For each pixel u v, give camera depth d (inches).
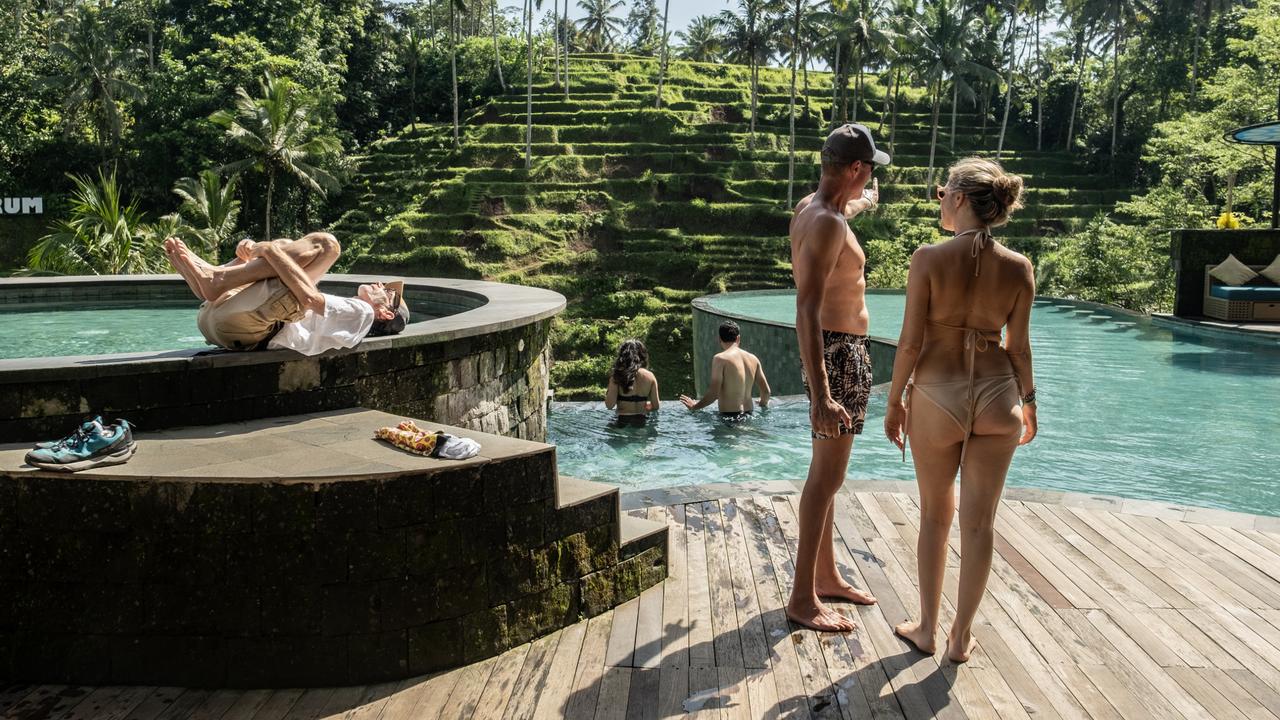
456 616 113.9
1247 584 138.7
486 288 322.3
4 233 1776.6
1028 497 186.1
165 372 135.3
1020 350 112.7
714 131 2276.1
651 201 1973.4
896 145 2260.1
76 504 108.7
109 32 1908.2
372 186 2128.4
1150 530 164.9
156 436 130.3
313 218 2036.2
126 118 2030.0
